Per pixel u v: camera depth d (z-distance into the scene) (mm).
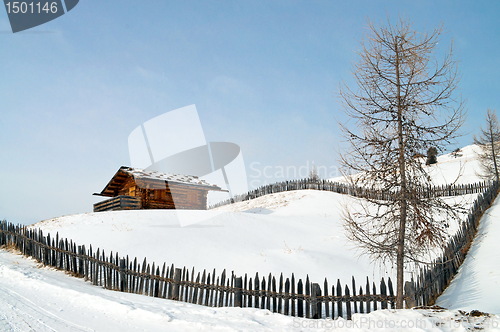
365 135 8195
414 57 8172
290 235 19078
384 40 8461
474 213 17922
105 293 9508
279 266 13195
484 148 31547
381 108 8188
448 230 17062
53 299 8031
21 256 15320
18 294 8344
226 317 7184
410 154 8000
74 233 17047
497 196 24859
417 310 6168
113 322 6543
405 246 7910
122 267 11188
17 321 6172
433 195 7793
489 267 12242
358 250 16234
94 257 12125
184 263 13305
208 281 9453
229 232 18312
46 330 5801
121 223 18812
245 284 9031
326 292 8211
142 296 9828
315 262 13836
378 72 8344
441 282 11266
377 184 8109
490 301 9211
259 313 7691
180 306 8234
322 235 19312
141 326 6391
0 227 17953
